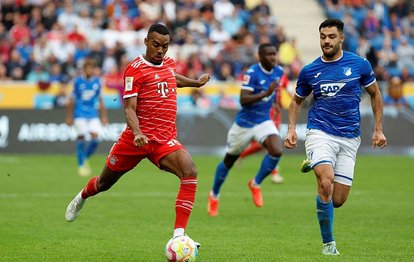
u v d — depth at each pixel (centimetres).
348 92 2483
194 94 6856
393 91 6738
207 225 3144
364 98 6750
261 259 2412
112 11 8512
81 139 5141
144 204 3753
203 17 8525
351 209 3609
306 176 5116
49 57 7456
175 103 2469
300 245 2672
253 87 3581
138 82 2402
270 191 4328
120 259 2420
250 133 3562
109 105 7062
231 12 8844
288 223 3198
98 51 7644
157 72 2430
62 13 8369
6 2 8250
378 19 9106
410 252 2534
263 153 6794
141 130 2430
